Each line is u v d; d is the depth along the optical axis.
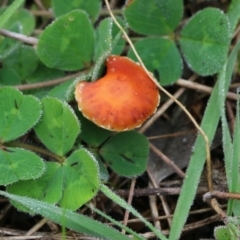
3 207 0.28
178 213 0.27
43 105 0.27
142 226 0.28
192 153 0.28
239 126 0.27
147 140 0.28
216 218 0.27
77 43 0.28
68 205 0.26
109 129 0.27
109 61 0.27
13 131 0.27
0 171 0.26
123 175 0.28
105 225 0.26
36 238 0.27
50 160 0.27
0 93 0.27
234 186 0.27
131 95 0.27
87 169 0.26
